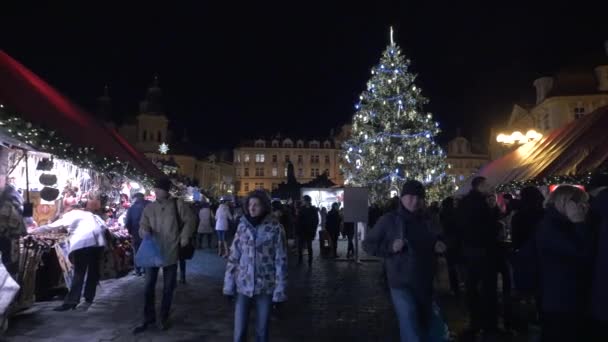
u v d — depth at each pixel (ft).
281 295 16.57
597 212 13.39
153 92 238.48
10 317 25.07
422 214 16.24
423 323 15.40
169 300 23.57
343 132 320.91
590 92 95.91
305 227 49.57
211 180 286.87
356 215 51.34
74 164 38.86
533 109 108.88
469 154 258.57
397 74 98.02
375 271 45.32
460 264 25.36
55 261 31.40
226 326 23.94
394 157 95.14
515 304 30.19
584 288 13.48
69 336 21.80
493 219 22.68
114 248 38.73
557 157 43.21
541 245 14.03
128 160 55.62
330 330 23.62
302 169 324.80
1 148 23.76
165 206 23.73
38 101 40.16
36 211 39.78
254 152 324.60
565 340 13.60
